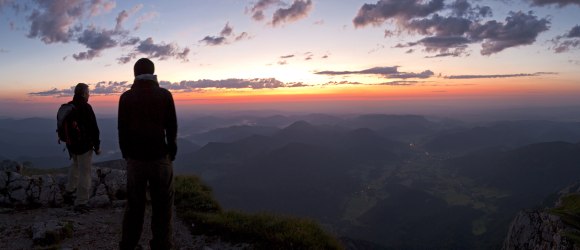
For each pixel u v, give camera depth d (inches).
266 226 359.6
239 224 364.2
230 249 324.2
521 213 852.0
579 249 553.9
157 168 209.9
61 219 361.7
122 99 211.6
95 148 401.1
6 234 321.7
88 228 346.0
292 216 390.6
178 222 384.8
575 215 657.6
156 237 220.1
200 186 510.6
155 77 216.4
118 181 464.4
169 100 212.1
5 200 402.9
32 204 407.8
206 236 350.6
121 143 211.0
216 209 442.0
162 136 209.6
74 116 377.1
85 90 385.1
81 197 394.0
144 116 205.6
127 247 216.2
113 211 407.2
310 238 337.7
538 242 703.7
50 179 441.4
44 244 302.5
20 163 494.9
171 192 223.5
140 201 213.3
